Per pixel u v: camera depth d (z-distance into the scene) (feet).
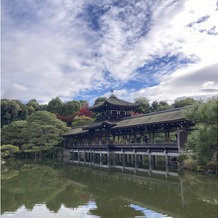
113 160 155.02
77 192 77.82
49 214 54.39
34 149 205.67
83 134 205.67
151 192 72.95
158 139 189.06
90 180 101.71
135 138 150.61
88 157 210.79
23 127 229.86
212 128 80.38
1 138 229.86
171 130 122.11
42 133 214.69
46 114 224.53
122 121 167.32
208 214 50.34
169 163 136.98
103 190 79.56
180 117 109.50
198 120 86.07
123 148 141.59
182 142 109.50
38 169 145.38
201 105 87.20
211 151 81.51
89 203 63.21
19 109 310.86
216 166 91.66
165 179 93.81
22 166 161.99
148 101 286.05
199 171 96.63
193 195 67.00
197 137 82.28
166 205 58.23
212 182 81.71
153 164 139.74
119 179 101.04
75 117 294.25
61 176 115.55
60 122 236.02
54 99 351.25
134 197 67.72
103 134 180.14
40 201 66.49
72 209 58.03
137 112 275.80
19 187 88.28
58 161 197.67
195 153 86.58
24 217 52.54
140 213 53.01
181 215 50.24
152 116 138.72
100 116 194.80
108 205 60.44
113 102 183.01
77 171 134.00
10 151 202.08
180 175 99.14
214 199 62.18
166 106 269.23
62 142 244.83
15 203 64.59
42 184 94.38
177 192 71.31
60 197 71.05
